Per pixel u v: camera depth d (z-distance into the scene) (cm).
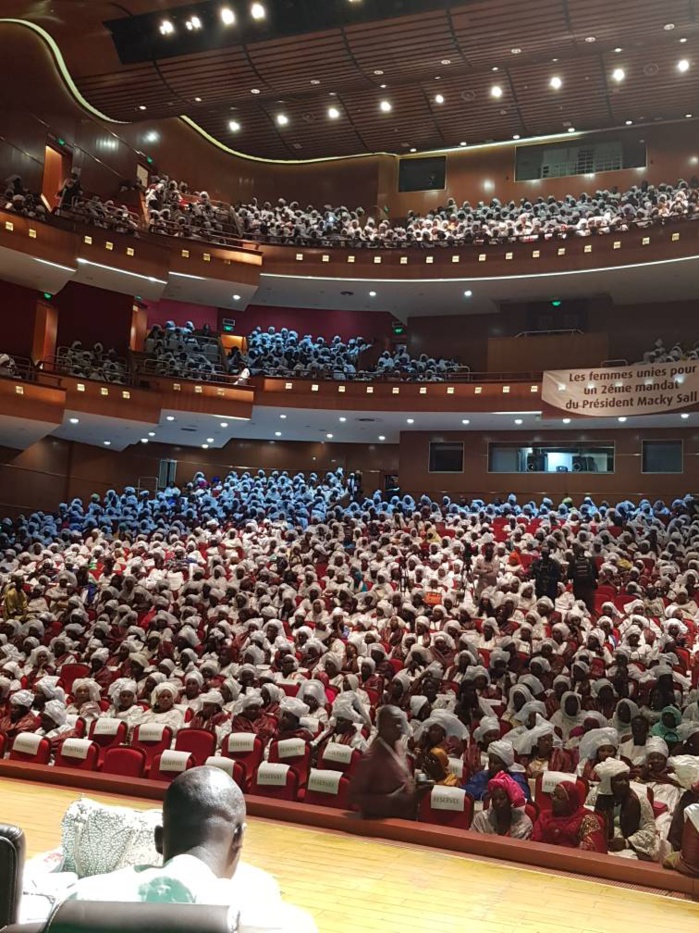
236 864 216
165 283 2534
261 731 905
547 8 2039
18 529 2262
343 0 2070
